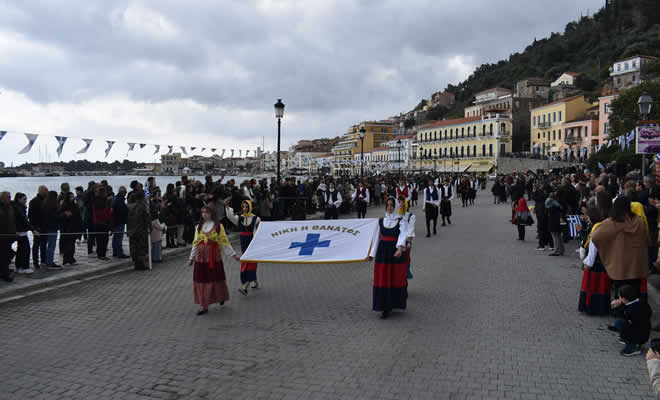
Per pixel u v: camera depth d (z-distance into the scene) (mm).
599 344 5531
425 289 8328
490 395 4289
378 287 6629
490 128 74875
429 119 125312
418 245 13625
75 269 10266
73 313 7238
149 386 4652
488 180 68500
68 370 5078
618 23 102438
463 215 23641
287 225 8062
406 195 17250
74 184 49594
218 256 7359
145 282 9422
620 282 5816
